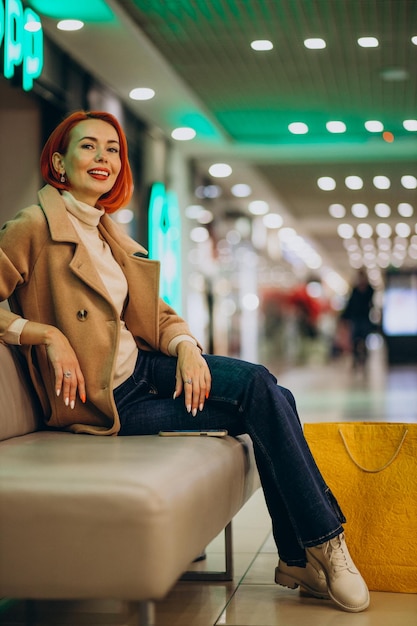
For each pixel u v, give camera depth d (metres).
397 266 37.47
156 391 2.86
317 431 2.88
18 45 5.81
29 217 2.73
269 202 15.68
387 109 9.48
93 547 1.90
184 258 11.70
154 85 8.27
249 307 21.11
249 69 8.04
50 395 2.76
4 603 2.74
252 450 2.95
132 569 1.88
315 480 2.58
